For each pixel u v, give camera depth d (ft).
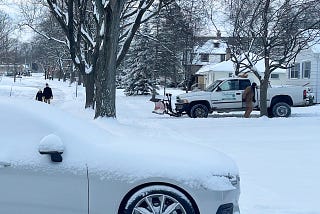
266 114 73.87
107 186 16.21
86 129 17.81
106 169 16.31
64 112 18.86
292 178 29.07
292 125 60.13
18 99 18.31
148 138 18.95
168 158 16.80
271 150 40.57
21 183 16.07
